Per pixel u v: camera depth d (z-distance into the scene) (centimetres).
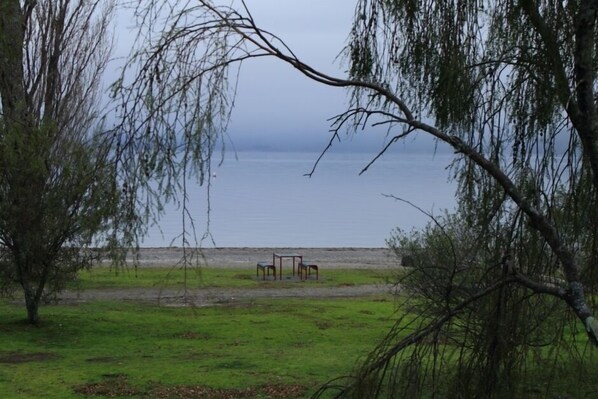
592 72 509
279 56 492
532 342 595
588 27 489
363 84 515
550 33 520
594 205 555
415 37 569
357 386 540
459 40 564
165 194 453
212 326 1511
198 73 464
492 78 570
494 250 565
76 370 1067
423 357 555
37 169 1318
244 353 1213
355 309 1784
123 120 461
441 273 669
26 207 1365
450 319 562
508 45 562
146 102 459
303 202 7250
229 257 3241
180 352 1230
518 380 581
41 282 1480
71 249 1441
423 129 512
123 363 1125
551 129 557
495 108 570
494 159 565
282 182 10938
